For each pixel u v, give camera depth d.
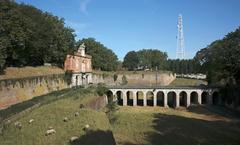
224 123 80.44
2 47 73.06
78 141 40.75
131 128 70.19
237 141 62.00
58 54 120.50
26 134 45.50
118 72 183.12
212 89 119.00
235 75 106.88
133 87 123.69
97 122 51.50
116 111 96.88
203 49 169.50
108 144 41.53
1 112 58.28
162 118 83.31
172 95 138.88
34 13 103.31
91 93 100.31
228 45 121.62
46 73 98.12
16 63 96.00
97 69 176.50
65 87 104.88
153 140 61.19
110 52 196.50
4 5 78.69
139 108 114.56
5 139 44.22
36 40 98.56
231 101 107.69
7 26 78.56
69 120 51.66
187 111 106.81
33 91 78.88
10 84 67.31
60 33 119.88
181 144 59.31
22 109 62.69
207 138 63.91
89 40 175.00
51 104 68.50
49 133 44.62
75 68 118.38
